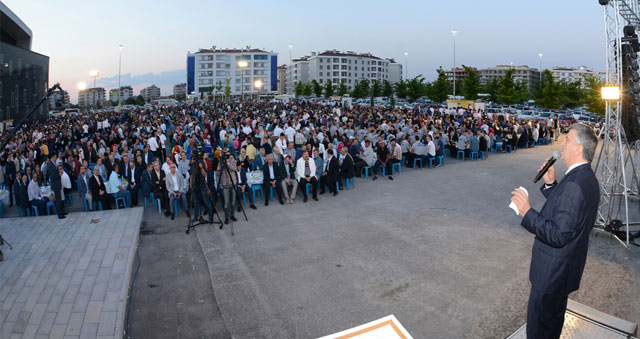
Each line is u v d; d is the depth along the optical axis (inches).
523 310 194.7
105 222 349.7
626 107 309.9
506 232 312.7
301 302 209.0
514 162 661.3
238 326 188.5
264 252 281.7
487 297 208.7
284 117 1059.9
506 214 362.0
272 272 247.8
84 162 401.1
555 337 98.7
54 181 359.6
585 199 88.9
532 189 463.8
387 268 248.2
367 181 524.1
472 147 682.2
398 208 388.5
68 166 500.7
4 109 1563.7
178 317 198.5
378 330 179.9
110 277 238.2
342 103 1893.5
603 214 351.6
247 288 227.3
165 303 213.3
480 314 192.2
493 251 272.8
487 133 794.8
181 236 323.3
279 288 225.9
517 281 226.5
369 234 313.4
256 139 620.4
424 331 178.9
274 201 432.1
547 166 112.0
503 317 189.0
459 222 340.2
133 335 183.5
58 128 962.7
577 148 93.6
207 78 4685.0
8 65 1612.9
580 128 94.3
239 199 366.0
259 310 202.5
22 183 392.2
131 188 427.5
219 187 383.9
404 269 245.9
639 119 312.0
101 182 408.5
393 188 478.9
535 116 1396.4
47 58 2043.6
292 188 445.4
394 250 278.1
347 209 390.3
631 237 283.7
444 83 1796.3
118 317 193.3
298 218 364.5
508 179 521.3
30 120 1610.5
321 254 274.2
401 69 5944.9
